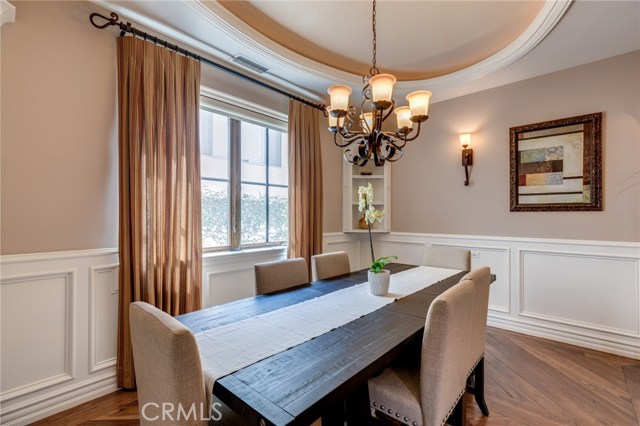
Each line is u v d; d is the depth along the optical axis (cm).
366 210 223
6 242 168
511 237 312
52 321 182
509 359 249
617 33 225
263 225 322
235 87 280
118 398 198
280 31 254
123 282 201
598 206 264
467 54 289
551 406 189
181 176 232
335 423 124
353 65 312
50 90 181
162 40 221
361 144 193
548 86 291
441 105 364
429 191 373
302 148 334
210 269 263
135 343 109
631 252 251
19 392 170
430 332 119
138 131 208
